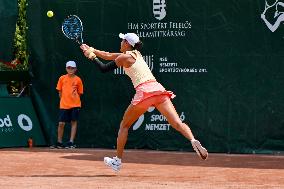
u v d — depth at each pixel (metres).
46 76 26.70
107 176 16.58
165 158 21.67
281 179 16.12
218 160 21.12
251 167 19.00
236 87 24.03
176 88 24.81
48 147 26.33
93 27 25.97
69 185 14.73
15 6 27.27
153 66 25.14
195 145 16.16
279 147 23.53
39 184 14.90
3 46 27.31
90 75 26.05
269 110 23.64
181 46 24.75
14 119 26.14
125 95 25.61
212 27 24.33
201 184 14.99
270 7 23.62
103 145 25.86
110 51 25.78
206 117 24.42
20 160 20.67
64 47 26.44
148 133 25.16
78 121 26.17
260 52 23.75
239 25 23.97
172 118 16.33
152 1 25.14
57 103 26.55
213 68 24.34
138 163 19.92
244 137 23.94
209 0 24.34
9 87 27.86
